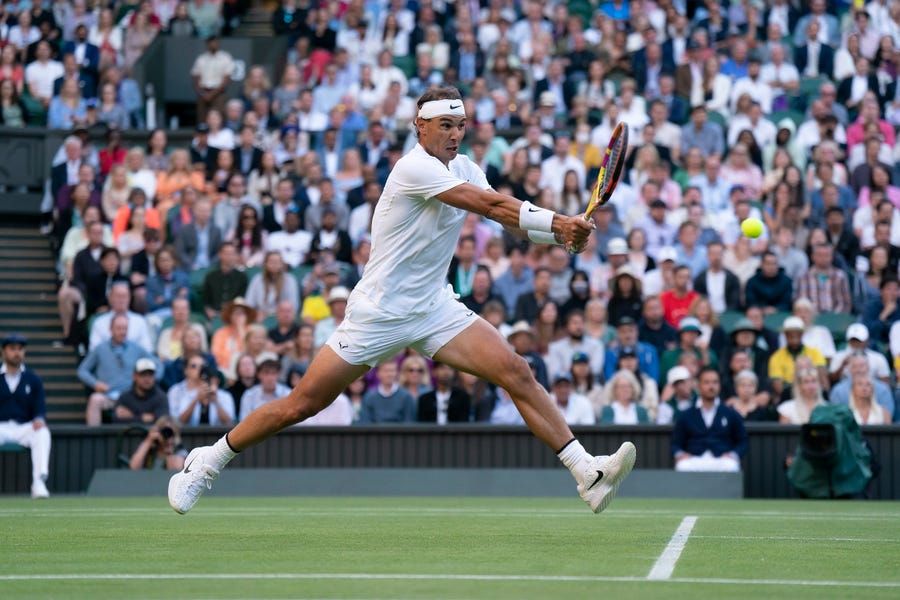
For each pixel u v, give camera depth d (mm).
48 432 23109
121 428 23844
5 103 36812
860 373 23891
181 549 10977
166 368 26156
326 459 23734
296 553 10578
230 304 26938
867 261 30250
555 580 8648
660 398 25453
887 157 33750
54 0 40938
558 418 11648
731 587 8320
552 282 28500
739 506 19141
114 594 7980
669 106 35031
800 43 39031
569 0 40719
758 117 33938
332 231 30672
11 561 10016
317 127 35875
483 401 24609
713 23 39469
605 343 26281
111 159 33656
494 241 28859
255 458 23719
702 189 31359
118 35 39688
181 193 31328
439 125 11453
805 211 31109
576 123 35062
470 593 7938
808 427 21781
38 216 35938
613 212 30250
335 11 40969
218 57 38500
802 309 27047
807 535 12781
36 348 29234
